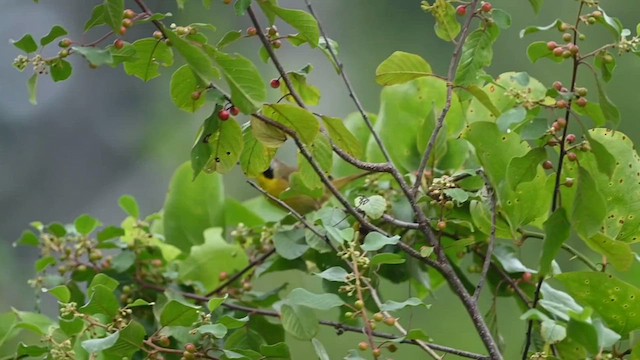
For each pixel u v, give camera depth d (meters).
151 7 15.54
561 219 4.13
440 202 4.57
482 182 4.97
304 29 4.41
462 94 4.77
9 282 13.48
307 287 8.59
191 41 4.27
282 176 6.44
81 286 5.98
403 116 5.73
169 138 16.39
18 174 17.14
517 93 4.32
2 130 17.45
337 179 5.82
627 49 4.14
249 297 5.59
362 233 4.88
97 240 5.50
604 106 4.15
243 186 13.01
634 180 4.77
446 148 5.42
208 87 4.29
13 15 18.39
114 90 17.20
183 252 5.98
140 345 4.27
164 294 5.24
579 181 4.09
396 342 4.17
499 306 9.36
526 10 11.87
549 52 4.23
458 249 5.34
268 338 5.31
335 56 4.93
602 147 4.07
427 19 14.09
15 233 16.84
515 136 4.59
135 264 5.54
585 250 8.36
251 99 4.15
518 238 4.82
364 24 14.34
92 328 4.41
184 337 4.37
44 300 12.83
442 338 9.44
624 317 4.39
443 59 13.96
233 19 15.22
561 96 4.15
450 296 9.55
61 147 17.12
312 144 4.54
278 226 5.37
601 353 4.28
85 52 3.98
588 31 11.05
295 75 4.73
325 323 4.74
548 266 4.14
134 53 4.25
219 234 5.81
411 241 5.19
